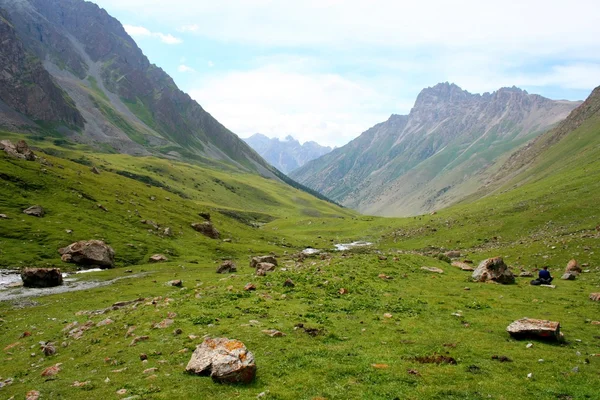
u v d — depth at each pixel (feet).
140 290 160.45
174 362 66.03
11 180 282.15
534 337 76.95
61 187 310.65
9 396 59.21
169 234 306.76
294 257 277.85
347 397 51.98
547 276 140.67
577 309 101.86
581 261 179.22
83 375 64.95
